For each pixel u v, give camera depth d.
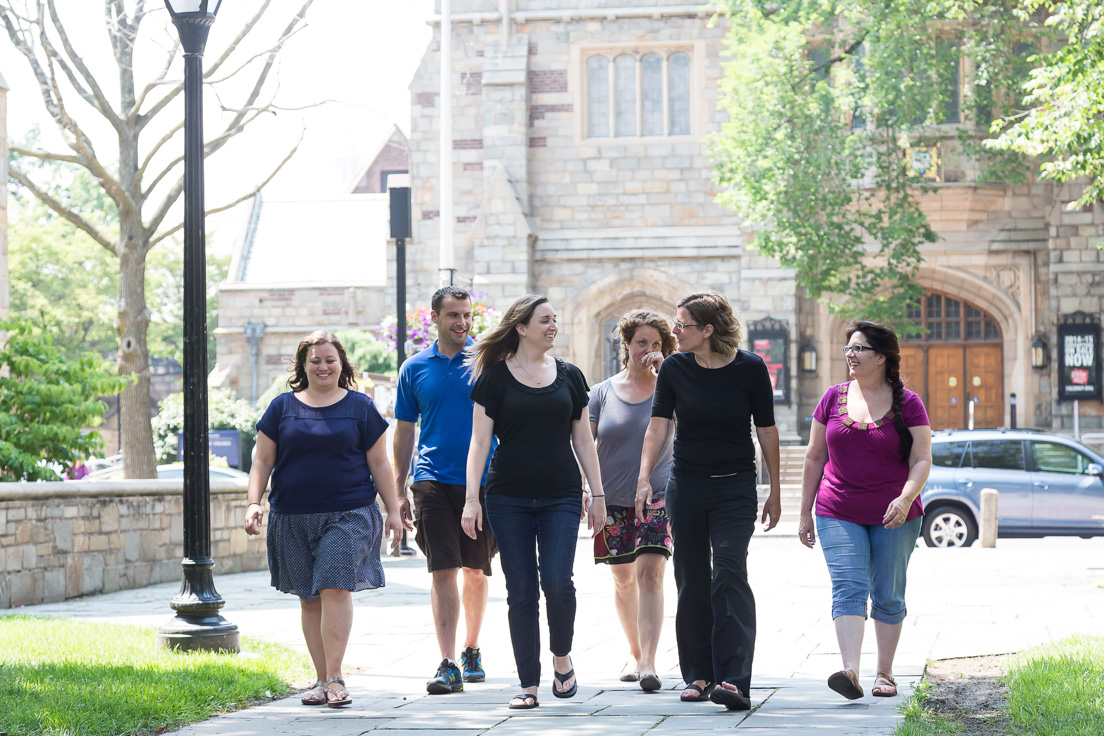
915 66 69.69
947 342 84.38
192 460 24.75
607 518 20.73
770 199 71.00
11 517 35.12
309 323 100.94
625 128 85.25
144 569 41.53
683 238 84.00
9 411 41.50
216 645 24.22
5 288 52.28
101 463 81.00
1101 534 54.81
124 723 17.06
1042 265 81.25
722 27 83.94
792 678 21.06
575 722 17.06
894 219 73.56
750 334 81.50
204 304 25.11
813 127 71.06
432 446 20.72
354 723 17.47
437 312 20.98
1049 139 41.84
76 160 54.97
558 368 19.14
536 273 85.25
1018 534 55.31
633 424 20.67
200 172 25.23
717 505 18.47
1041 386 80.94
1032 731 15.50
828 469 18.95
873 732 15.83
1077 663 19.47
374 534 19.64
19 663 21.38
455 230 86.12
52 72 52.88
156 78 57.41
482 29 85.69
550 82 85.38
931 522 55.75
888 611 18.75
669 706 18.39
